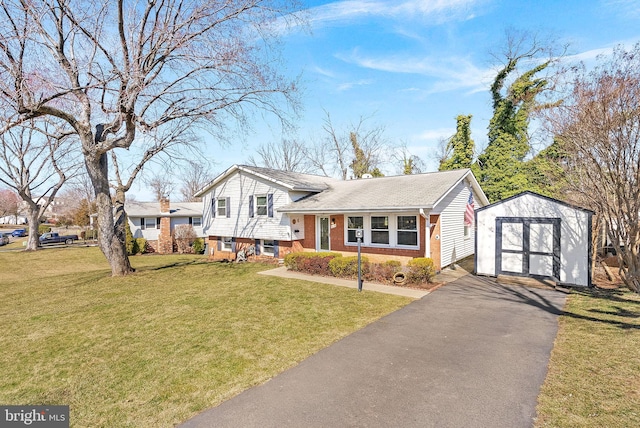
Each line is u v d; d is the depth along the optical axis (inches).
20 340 251.1
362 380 175.2
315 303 329.1
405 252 515.5
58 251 1038.4
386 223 535.2
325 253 525.7
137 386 174.6
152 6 427.2
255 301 342.0
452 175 575.5
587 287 379.6
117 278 503.5
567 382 168.1
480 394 159.0
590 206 381.4
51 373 193.5
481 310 301.9
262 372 186.2
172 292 404.5
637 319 263.1
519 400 153.1
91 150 469.1
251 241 716.0
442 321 272.2
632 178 287.1
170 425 140.1
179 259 845.8
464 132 906.7
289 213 621.3
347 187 674.8
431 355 205.5
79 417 148.3
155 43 434.9
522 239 426.9
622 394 155.3
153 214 1098.1
